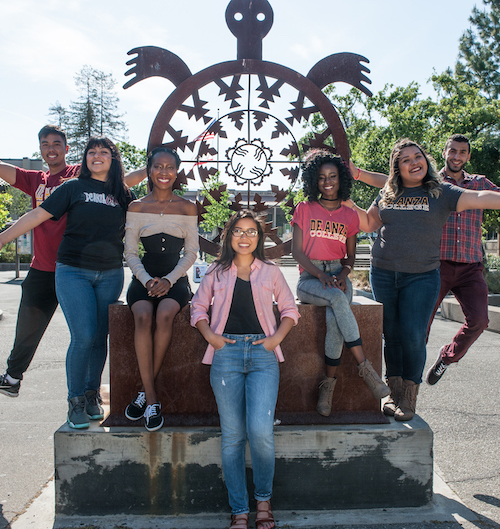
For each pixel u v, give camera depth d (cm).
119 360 269
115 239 280
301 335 276
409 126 1361
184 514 256
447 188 282
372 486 261
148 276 262
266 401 230
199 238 318
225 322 243
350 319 258
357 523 245
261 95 328
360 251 2664
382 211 295
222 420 236
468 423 378
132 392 270
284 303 249
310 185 282
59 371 537
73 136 4384
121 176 288
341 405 279
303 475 259
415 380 276
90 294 268
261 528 226
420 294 277
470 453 323
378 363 279
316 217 280
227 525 246
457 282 337
